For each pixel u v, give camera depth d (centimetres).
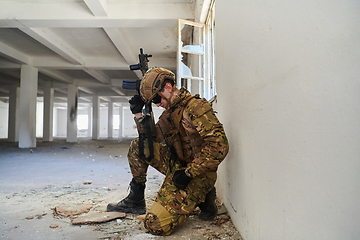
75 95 1245
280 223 90
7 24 515
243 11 135
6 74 1089
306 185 73
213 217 166
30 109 855
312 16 69
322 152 65
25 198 227
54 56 833
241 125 140
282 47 88
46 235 147
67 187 274
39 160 525
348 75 56
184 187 140
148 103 154
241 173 140
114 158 571
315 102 68
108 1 488
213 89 345
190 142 147
